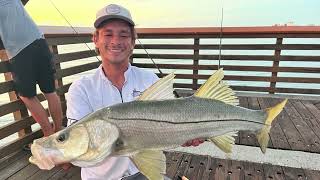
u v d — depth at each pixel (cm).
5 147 365
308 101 609
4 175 335
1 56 367
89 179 207
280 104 181
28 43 317
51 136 147
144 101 152
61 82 483
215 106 162
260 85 686
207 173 325
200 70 700
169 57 712
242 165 341
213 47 678
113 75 201
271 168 334
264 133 179
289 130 446
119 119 148
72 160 147
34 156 145
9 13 308
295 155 365
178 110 155
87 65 554
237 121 168
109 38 191
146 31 704
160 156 155
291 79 655
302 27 646
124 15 189
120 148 151
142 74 214
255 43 662
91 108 198
